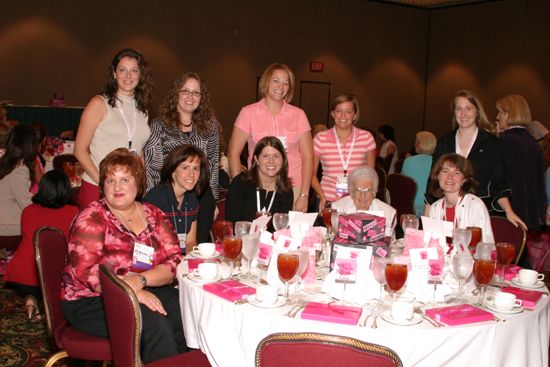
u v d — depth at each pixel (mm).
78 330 2504
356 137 4293
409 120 12516
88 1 9289
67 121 8031
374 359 1326
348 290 2102
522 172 3814
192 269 2434
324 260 2654
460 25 11734
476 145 3586
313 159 4078
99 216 2502
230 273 2408
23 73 9016
